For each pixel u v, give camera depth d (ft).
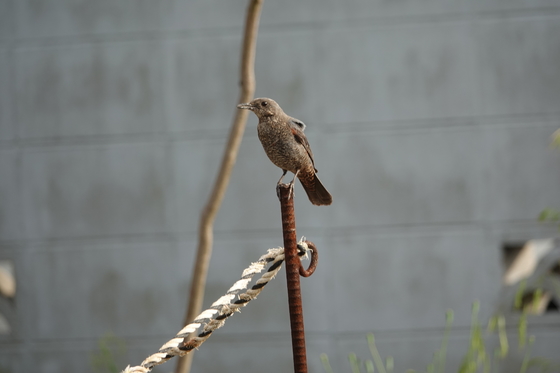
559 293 36.86
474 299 38.70
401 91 39.06
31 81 40.37
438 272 38.93
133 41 40.01
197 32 39.75
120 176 40.19
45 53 40.34
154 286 40.11
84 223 40.34
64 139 40.40
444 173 38.93
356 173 39.24
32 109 40.42
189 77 39.81
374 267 39.24
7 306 40.65
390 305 39.19
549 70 38.27
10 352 40.65
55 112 40.37
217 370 39.96
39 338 40.50
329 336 39.50
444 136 38.91
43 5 40.27
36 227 40.52
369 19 39.11
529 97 38.42
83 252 40.42
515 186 38.50
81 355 40.40
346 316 39.40
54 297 40.50
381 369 30.07
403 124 39.06
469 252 38.81
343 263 39.37
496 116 38.63
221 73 39.70
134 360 40.04
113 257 40.29
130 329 40.16
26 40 40.34
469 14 38.63
